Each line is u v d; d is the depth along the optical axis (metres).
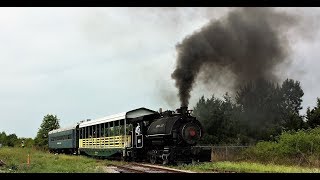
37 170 20.12
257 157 25.61
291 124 37.34
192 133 23.78
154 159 25.09
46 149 57.66
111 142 29.73
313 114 35.59
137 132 26.78
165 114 25.67
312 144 23.42
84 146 36.38
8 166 22.03
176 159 23.16
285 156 24.08
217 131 39.69
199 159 23.56
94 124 33.62
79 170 19.88
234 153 27.84
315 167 21.08
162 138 24.39
